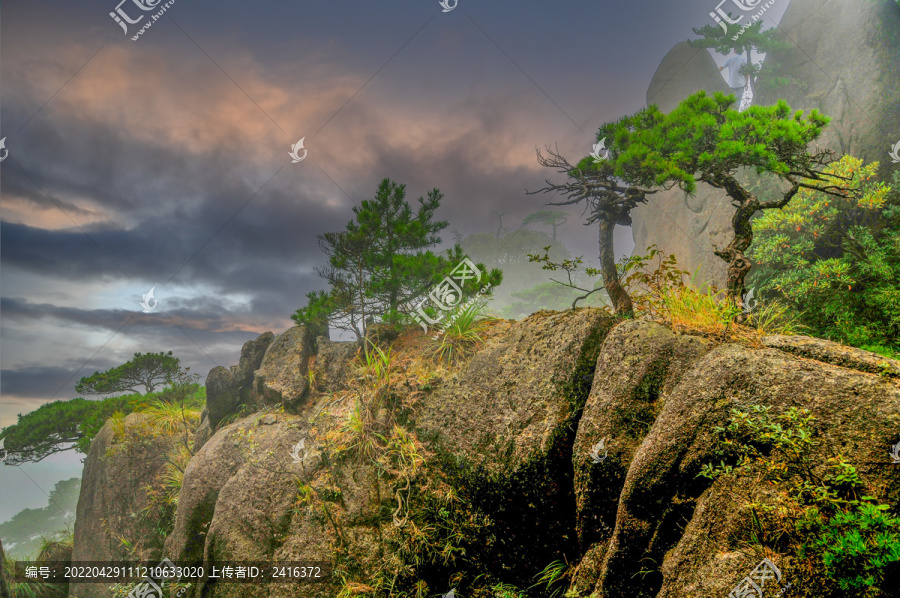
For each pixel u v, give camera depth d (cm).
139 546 859
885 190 729
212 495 713
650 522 411
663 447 409
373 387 681
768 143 532
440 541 561
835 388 356
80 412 1680
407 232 776
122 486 909
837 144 946
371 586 570
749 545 349
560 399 536
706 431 395
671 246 1434
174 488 884
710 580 354
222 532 666
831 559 314
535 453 524
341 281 798
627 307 607
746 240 544
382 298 787
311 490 641
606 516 458
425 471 599
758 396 380
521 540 530
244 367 847
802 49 1112
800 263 757
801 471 347
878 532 307
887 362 368
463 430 595
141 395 1388
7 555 1132
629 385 471
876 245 728
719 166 553
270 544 638
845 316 683
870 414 337
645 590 408
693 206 1343
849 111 948
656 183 564
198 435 883
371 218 776
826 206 786
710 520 371
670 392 452
